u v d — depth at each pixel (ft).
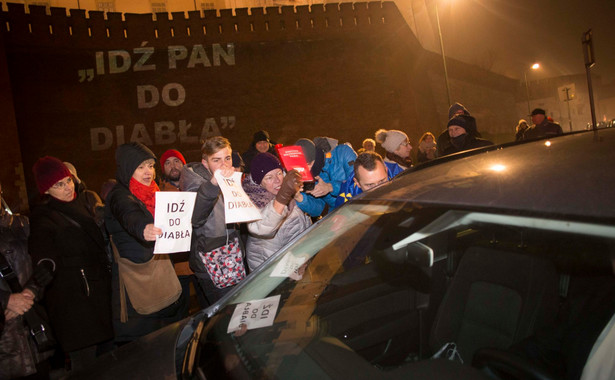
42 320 9.03
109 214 8.96
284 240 8.98
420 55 101.19
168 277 9.16
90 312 8.89
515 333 3.93
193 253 9.59
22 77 75.15
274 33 86.53
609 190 3.10
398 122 88.02
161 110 81.35
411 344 4.59
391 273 5.09
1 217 9.09
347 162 13.67
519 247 4.11
